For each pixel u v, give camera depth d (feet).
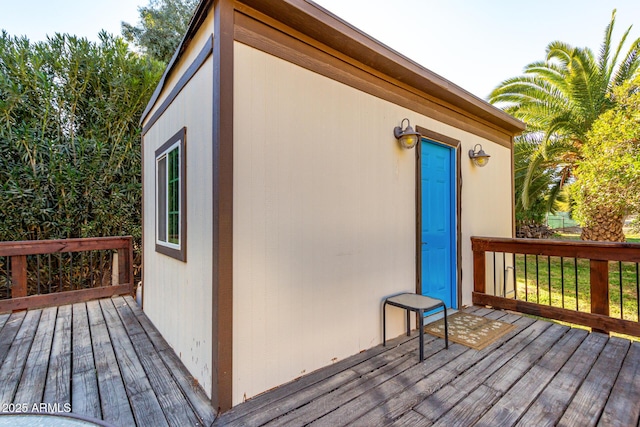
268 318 6.52
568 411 5.65
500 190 14.85
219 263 5.76
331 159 7.84
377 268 8.95
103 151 15.87
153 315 10.65
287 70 6.97
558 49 21.77
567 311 10.02
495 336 9.20
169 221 9.44
